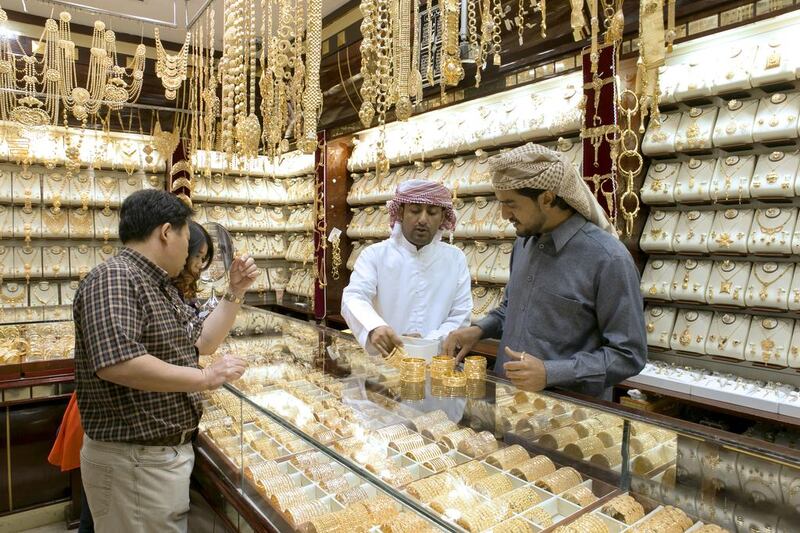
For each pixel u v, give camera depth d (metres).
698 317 2.39
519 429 1.24
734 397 2.10
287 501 1.23
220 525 1.59
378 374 1.61
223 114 2.32
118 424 1.45
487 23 1.58
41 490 2.68
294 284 5.29
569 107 2.71
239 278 1.85
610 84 2.28
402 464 1.18
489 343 3.16
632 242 2.47
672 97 2.34
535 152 1.39
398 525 1.02
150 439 1.47
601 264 1.42
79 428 2.11
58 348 2.82
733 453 0.91
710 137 2.27
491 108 3.20
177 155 4.72
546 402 1.24
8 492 2.60
